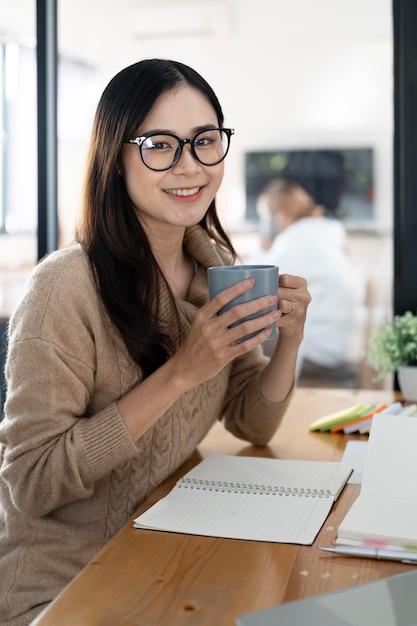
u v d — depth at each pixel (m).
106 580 0.81
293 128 5.44
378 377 1.68
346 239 5.21
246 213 5.50
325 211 5.35
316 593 0.78
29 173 4.74
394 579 0.75
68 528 1.13
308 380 4.31
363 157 5.32
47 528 1.12
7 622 1.06
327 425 1.44
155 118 1.11
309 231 4.71
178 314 1.21
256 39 5.48
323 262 4.49
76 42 5.53
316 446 1.35
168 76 1.12
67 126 5.29
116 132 1.12
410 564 0.85
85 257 1.14
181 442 1.20
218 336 0.99
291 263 4.56
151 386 1.05
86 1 5.50
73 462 1.03
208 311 0.99
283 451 1.33
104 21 5.56
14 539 1.12
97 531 1.15
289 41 5.43
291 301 1.19
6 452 1.08
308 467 1.19
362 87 5.31
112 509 1.15
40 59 1.72
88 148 1.17
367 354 1.69
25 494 1.07
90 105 5.54
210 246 1.33
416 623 0.66
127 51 5.59
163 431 1.17
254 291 0.98
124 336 1.12
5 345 1.57
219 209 1.44
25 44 4.70
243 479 1.14
